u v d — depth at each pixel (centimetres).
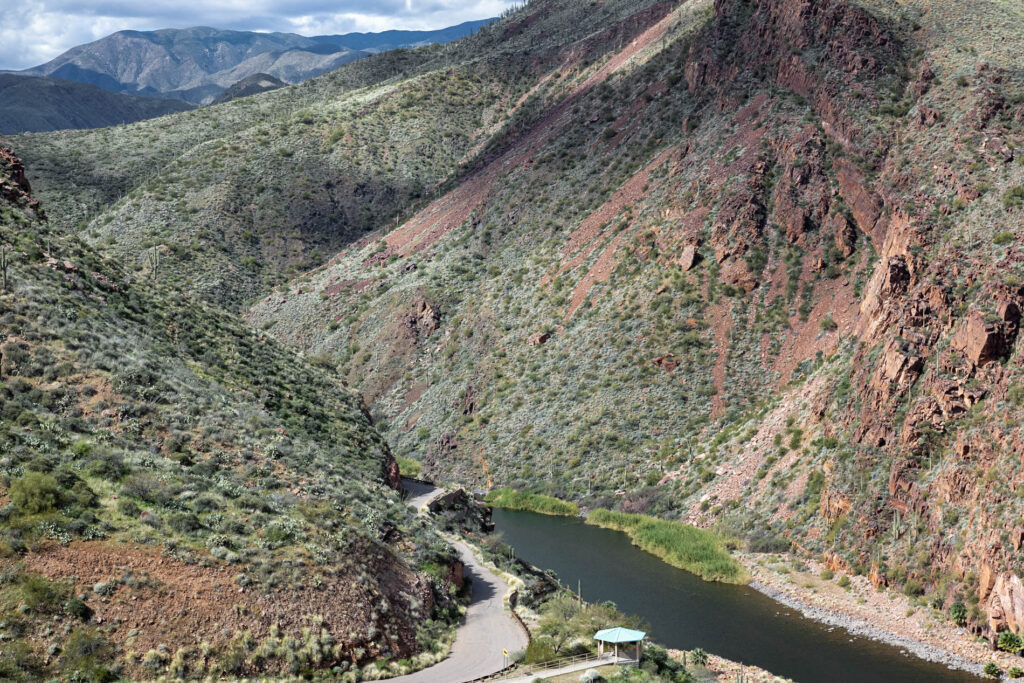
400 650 4769
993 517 6488
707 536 8588
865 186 11481
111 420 5309
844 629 6681
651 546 8700
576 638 5541
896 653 6219
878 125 11919
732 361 10988
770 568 7800
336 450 7000
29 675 3612
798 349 10669
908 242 9219
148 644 3966
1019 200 8931
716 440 10019
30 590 3881
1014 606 6038
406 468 11456
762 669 5872
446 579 5816
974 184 9625
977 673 5853
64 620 3869
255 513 4988
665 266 12319
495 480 11350
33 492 4312
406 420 13362
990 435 7031
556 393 12075
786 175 12169
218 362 7312
